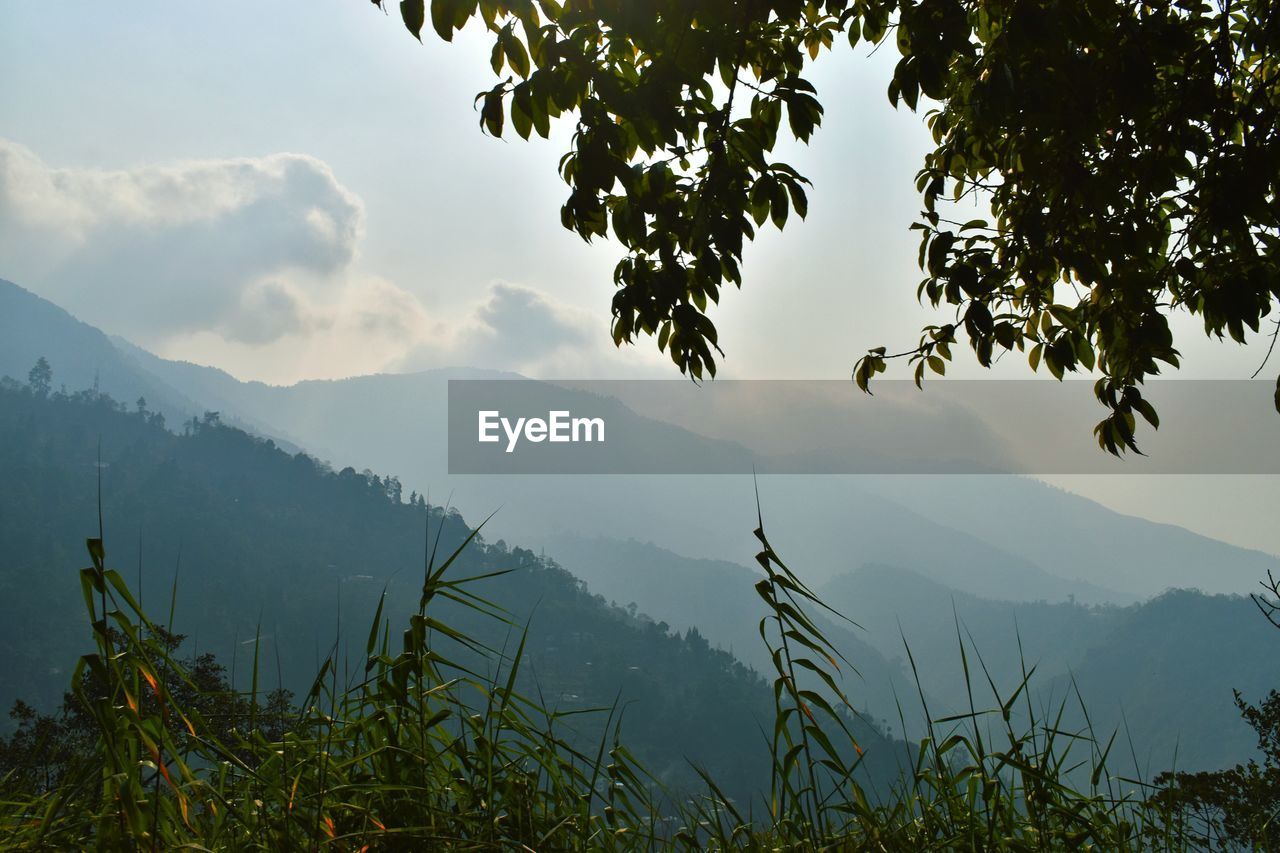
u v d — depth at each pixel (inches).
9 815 71.0
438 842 69.6
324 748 72.4
